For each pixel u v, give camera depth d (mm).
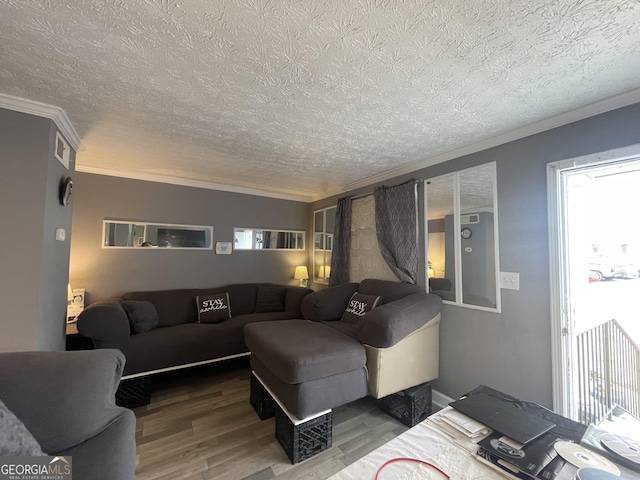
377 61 1349
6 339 1641
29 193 1737
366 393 2041
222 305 3500
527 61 1337
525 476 954
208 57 1330
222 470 1688
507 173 2168
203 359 2875
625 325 2611
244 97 1689
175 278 3699
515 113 1853
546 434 1151
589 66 1369
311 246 4812
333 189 4234
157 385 2836
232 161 2934
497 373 2158
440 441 1160
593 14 1054
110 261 3297
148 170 3316
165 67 1411
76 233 3125
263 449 1875
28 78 1504
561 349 1841
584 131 1781
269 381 2057
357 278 3662
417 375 2293
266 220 4461
